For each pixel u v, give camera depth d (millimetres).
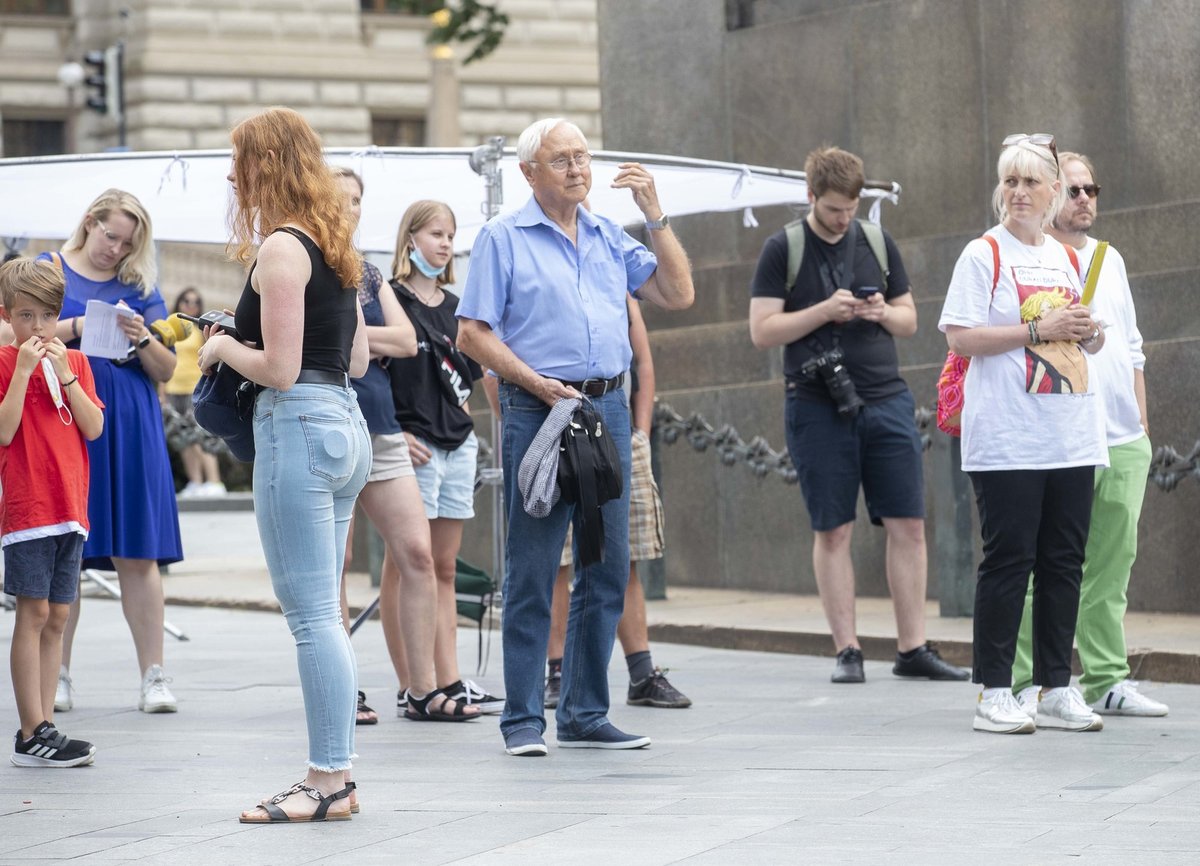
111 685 21141
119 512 18484
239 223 12961
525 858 11539
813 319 20094
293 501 12742
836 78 29312
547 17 87625
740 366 29828
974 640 16688
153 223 23156
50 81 87938
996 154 27328
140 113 83188
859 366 20359
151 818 13094
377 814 13117
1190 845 11578
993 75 27328
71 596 15984
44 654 15961
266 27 84938
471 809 13219
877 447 20375
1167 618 23406
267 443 12797
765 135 30406
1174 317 24906
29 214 22422
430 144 64125
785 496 28328
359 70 86312
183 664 23203
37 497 15484
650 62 32156
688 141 31641
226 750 16297
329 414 12797
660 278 16266
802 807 13070
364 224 24234
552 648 19125
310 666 12922
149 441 18766
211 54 83812
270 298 12461
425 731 17344
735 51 30797
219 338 12789
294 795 12930
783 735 16578
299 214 12742
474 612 21328
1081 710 16375
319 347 12820
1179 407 23969
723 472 29219
